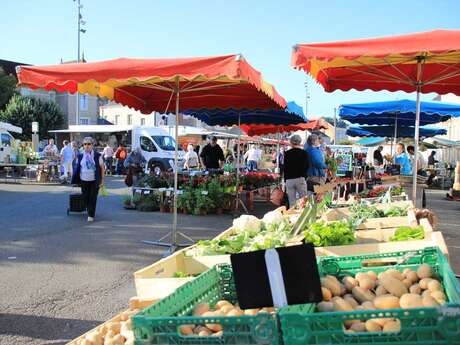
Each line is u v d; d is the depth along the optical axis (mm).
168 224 11141
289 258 2287
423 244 3887
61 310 5375
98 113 60000
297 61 5484
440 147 33938
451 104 11102
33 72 6969
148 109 11039
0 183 22938
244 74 6285
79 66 6895
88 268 7180
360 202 7391
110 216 12367
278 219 5223
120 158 30016
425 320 1963
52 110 49812
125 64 6727
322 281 2658
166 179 14008
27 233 9883
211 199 12930
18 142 30391
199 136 35375
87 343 2994
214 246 4156
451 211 14289
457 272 6594
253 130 19047
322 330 2016
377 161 20125
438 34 5129
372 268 3018
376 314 1996
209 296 2863
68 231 10133
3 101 49125
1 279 6570
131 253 8125
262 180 15625
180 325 2135
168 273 3762
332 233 4281
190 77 6395
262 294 2293
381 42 5250
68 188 20469
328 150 18469
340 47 5352
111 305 5559
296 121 14984
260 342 2045
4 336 4621
